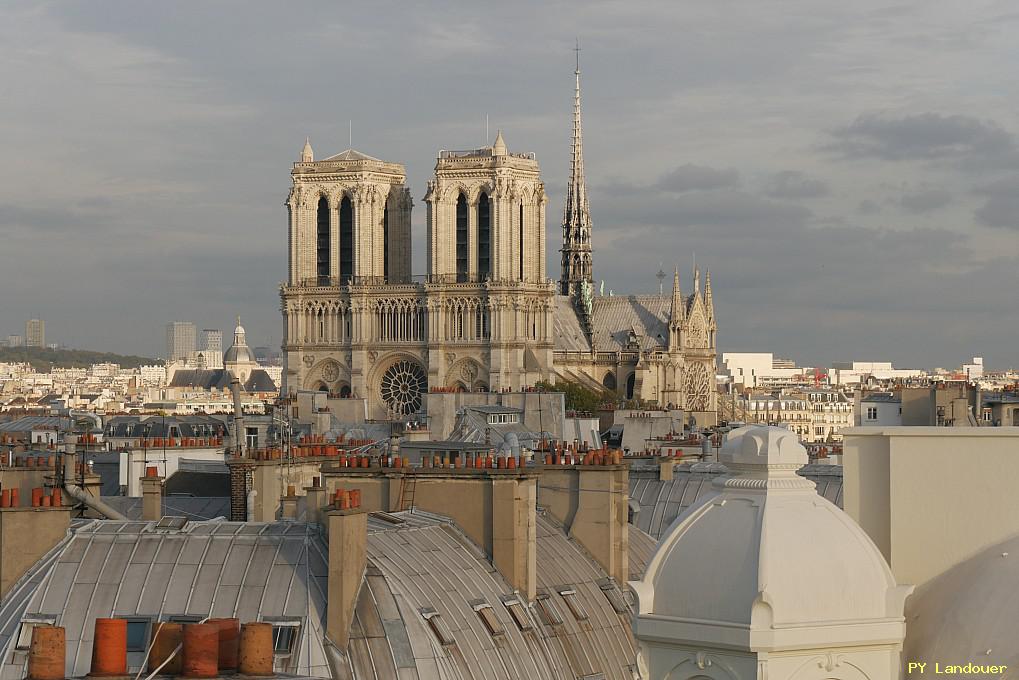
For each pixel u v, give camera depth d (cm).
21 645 6344
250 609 6350
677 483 11131
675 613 3328
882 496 3797
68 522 6788
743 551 3297
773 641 3225
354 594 6378
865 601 3291
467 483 7412
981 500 3731
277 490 10100
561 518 8181
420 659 6366
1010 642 3269
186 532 6731
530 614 7206
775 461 3362
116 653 4125
